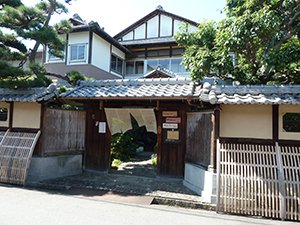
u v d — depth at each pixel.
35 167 7.95
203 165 6.86
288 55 6.77
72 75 9.77
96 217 5.01
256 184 5.72
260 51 7.63
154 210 5.65
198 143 7.30
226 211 5.73
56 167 8.37
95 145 9.30
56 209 5.39
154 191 7.02
